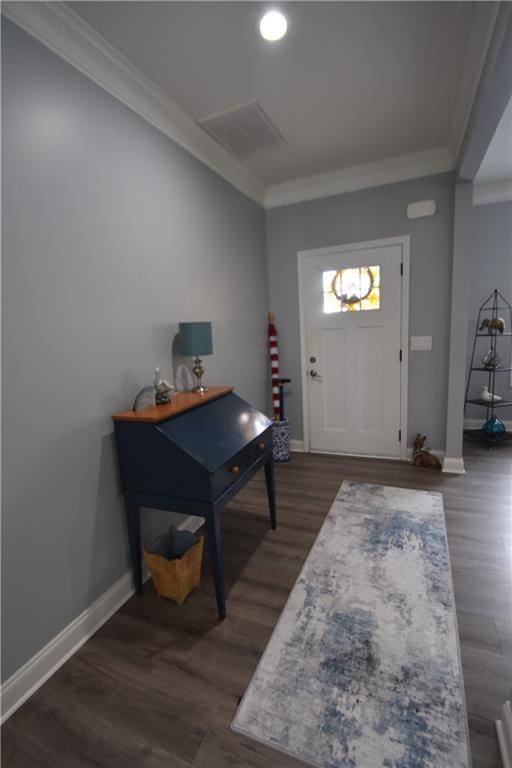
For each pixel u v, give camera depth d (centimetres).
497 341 395
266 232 354
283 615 162
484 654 137
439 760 104
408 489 275
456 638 144
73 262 150
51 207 140
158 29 150
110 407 170
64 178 146
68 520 149
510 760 98
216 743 113
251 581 185
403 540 210
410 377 323
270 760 107
